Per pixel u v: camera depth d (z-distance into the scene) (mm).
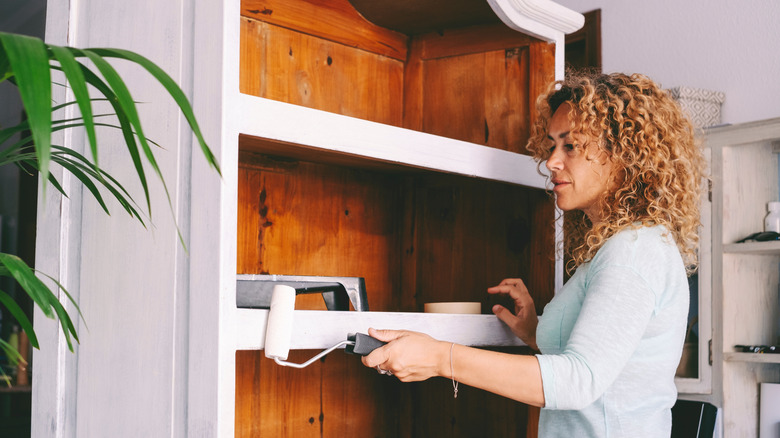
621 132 1285
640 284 1165
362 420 1959
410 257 2008
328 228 1863
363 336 1210
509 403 1824
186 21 1233
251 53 1707
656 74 2594
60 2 1497
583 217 1651
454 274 1918
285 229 1772
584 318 1155
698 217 1357
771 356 1995
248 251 1698
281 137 1236
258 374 1757
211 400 1126
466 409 1919
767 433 2092
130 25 1346
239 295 1330
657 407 1215
